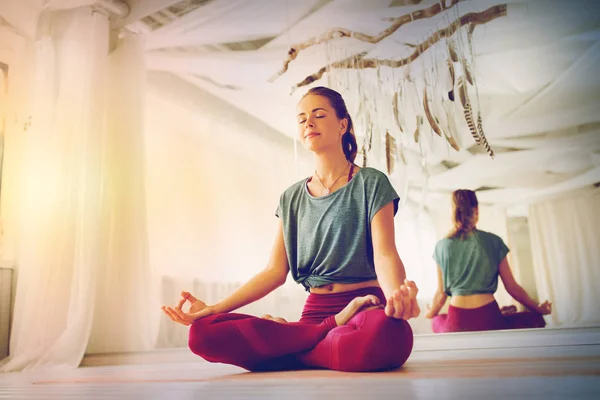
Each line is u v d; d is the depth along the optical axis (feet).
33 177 8.14
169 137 10.71
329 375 2.92
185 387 2.65
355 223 3.72
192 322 3.57
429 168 10.87
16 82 8.93
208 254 10.51
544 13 9.45
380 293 3.71
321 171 4.09
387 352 3.01
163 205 10.43
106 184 8.65
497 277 9.43
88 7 8.75
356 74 9.37
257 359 3.48
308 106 4.11
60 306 7.61
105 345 8.05
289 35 9.62
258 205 10.93
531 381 2.10
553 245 10.50
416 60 9.09
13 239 8.50
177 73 10.69
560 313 10.11
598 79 10.05
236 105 11.03
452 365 3.41
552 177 10.76
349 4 9.20
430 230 10.51
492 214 10.68
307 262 3.87
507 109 10.79
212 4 9.37
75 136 8.21
